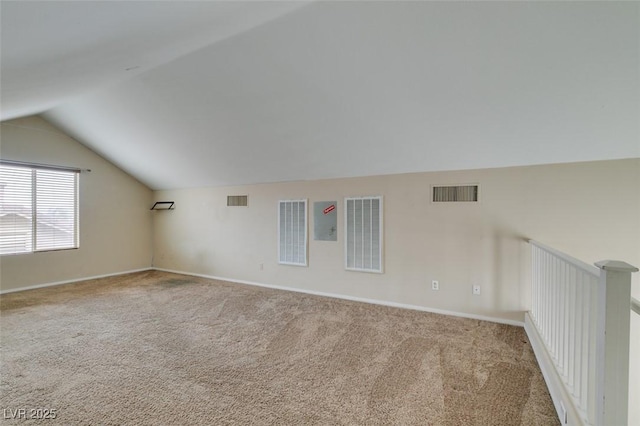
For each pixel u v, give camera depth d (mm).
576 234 2852
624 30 1706
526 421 1690
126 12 1380
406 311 3555
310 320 3277
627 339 1174
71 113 4227
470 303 3330
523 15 1750
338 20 1996
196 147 4215
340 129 3146
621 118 2279
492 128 2666
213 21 1820
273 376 2166
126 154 5059
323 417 1733
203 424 1672
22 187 4531
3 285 4344
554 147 2734
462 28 1896
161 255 6176
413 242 3627
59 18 1273
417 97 2520
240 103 3072
